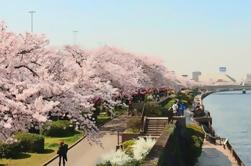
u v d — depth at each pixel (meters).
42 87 19.69
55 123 46.16
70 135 46.59
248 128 98.38
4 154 34.19
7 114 17.95
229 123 108.75
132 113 58.91
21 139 36.56
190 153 44.09
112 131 49.91
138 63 91.75
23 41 21.77
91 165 32.81
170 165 30.06
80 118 22.53
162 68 100.81
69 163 33.72
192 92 196.62
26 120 18.41
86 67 26.44
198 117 83.19
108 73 58.28
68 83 22.56
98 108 58.03
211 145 55.47
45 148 38.97
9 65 20.41
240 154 65.31
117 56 74.44
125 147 35.22
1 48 20.91
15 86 19.23
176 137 38.59
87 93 25.19
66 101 21.22
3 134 18.30
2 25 21.75
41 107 18.41
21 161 33.62
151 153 23.62
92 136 23.73
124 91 61.91
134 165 27.48
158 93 107.19
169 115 51.97
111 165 28.03
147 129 45.06
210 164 44.88
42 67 22.20
